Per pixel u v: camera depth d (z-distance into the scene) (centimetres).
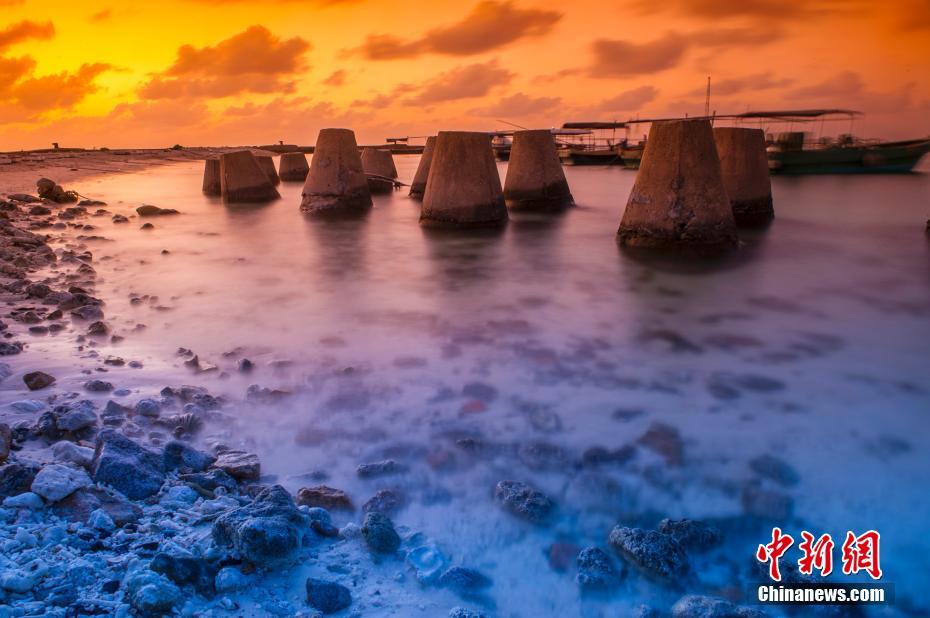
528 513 325
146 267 957
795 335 658
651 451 399
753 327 686
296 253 1109
